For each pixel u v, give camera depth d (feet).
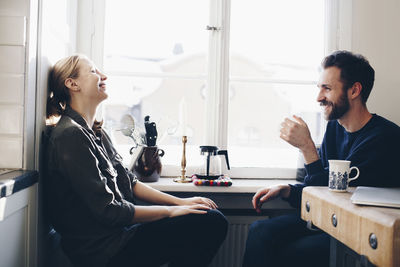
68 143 4.21
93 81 4.83
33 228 4.43
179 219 4.61
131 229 4.50
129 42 6.71
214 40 6.68
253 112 6.95
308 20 6.93
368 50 6.82
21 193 4.02
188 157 6.83
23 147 4.32
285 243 5.11
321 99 5.57
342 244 3.15
